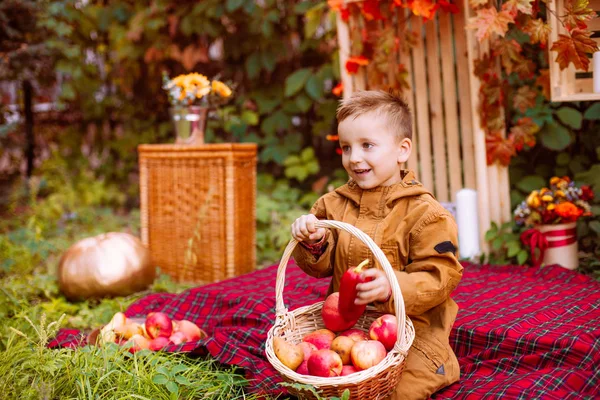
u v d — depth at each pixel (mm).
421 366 2088
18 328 2832
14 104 6629
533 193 3514
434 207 2117
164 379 2105
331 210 2336
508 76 3832
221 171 3869
